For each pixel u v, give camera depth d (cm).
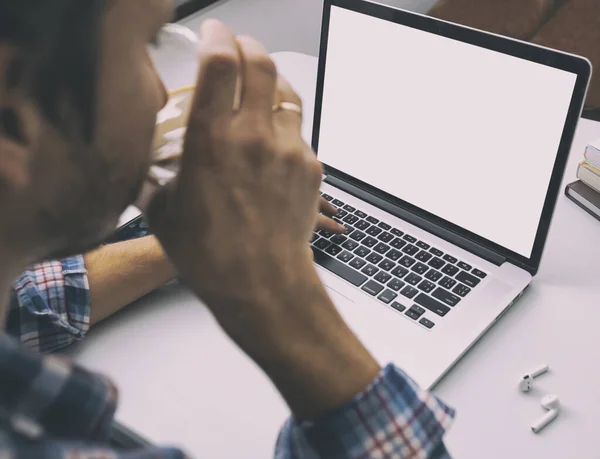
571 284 86
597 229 95
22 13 30
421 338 78
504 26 182
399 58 92
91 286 79
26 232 37
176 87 49
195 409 71
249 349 49
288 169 48
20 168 33
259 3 163
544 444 67
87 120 34
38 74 32
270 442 68
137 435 68
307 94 126
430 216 96
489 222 89
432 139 92
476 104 86
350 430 49
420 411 51
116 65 35
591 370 75
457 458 66
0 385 33
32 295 75
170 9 38
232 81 45
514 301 84
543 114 81
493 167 87
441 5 182
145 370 75
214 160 45
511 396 72
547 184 82
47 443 31
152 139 41
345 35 97
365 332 80
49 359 35
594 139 109
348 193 103
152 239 85
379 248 92
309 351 49
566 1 182
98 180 38
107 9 33
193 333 80
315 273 50
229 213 47
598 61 181
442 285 85
